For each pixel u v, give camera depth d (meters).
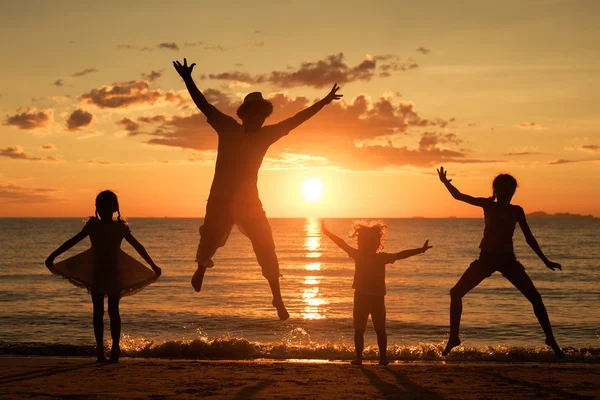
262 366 6.99
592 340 14.84
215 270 39.91
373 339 14.49
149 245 75.50
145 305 21.05
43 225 189.75
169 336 15.05
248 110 4.74
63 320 17.17
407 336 15.41
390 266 44.19
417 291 27.34
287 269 42.66
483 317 18.58
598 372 6.66
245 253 62.03
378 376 6.28
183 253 58.94
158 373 6.36
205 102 4.73
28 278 32.34
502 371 6.72
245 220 4.63
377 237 7.73
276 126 4.71
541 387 5.67
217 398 4.98
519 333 15.87
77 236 7.28
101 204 7.30
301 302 22.70
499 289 26.84
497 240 7.27
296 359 10.09
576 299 24.03
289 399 4.98
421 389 5.52
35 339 14.21
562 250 66.38
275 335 15.16
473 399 5.07
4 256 53.62
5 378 5.98
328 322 17.20
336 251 68.06
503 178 7.28
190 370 6.59
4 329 15.64
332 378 6.13
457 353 10.40
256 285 29.27
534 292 7.33
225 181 4.61
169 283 30.11
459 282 7.42
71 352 10.31
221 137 4.69
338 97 4.81
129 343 11.30
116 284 7.36
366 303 7.73
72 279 7.28
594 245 77.56
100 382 5.75
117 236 7.35
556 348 7.38
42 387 5.46
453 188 7.43
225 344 10.88
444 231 145.25
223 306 21.05
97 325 7.39
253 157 4.63
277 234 130.62
